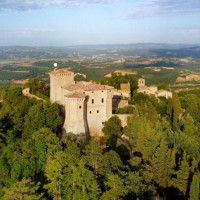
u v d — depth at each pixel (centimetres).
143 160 6900
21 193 4222
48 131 6588
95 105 8362
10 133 7475
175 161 6769
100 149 5841
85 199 4725
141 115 8956
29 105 9475
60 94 9375
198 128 10369
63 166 5272
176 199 6244
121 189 4706
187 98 13200
